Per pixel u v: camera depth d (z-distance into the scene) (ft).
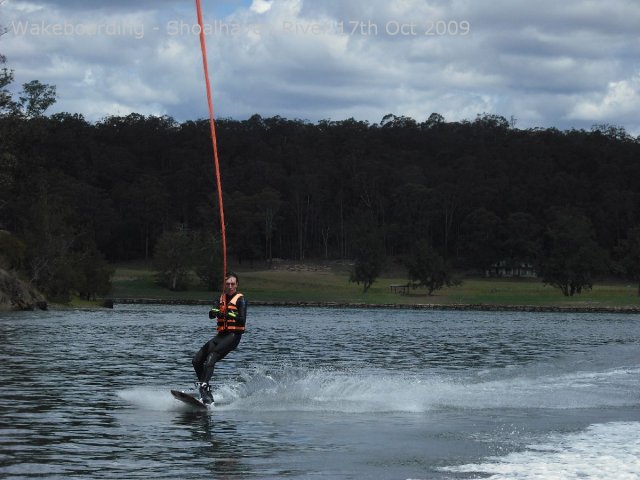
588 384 72.69
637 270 502.79
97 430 46.32
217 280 538.47
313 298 472.44
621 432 47.34
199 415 52.80
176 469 36.37
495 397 63.16
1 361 91.61
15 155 360.89
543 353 117.08
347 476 35.45
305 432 46.73
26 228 368.89
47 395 61.26
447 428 48.62
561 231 513.86
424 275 497.46
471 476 35.58
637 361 100.42
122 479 34.30
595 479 35.04
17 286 286.46
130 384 69.46
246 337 155.12
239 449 41.27
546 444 43.45
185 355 103.24
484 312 388.37
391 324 234.17
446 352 118.73
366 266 517.55
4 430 45.83
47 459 38.04
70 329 167.94
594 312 405.59
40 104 358.43
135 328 177.58
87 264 403.75
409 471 36.50
